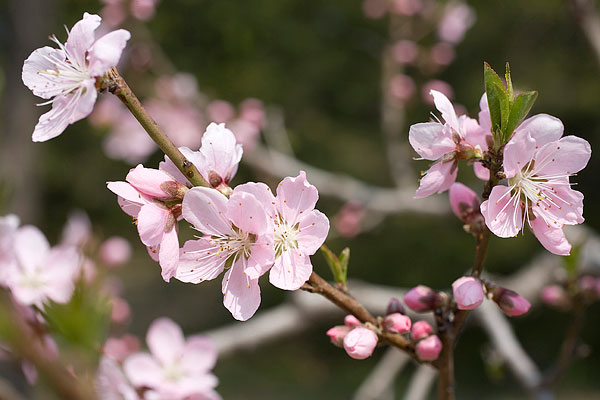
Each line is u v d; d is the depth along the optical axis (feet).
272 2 40.68
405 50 22.47
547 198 5.49
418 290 6.15
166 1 35.96
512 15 41.73
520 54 42.32
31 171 23.56
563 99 42.11
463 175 34.37
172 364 8.24
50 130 5.23
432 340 5.85
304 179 5.37
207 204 5.24
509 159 5.34
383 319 5.87
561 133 5.40
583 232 14.92
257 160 19.69
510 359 11.87
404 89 21.75
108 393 5.59
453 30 23.17
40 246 7.58
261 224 5.20
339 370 42.32
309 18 42.68
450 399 6.19
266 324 14.38
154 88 20.12
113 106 20.56
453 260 43.19
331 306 14.37
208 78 38.83
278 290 44.93
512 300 5.76
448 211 19.17
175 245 5.28
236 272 5.41
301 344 44.04
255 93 40.04
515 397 37.83
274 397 38.32
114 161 54.34
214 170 5.62
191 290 47.88
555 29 41.47
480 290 5.63
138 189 5.32
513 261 40.98
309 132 45.78
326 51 43.88
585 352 10.88
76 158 54.24
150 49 20.25
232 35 38.99
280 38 42.73
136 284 49.62
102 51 4.97
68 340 3.33
